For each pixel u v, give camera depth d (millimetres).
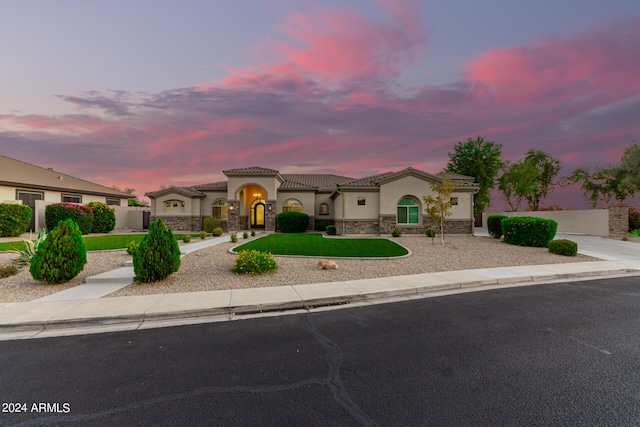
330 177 33750
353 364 3822
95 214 23062
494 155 35750
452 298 7195
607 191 27312
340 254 12805
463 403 2953
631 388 3225
